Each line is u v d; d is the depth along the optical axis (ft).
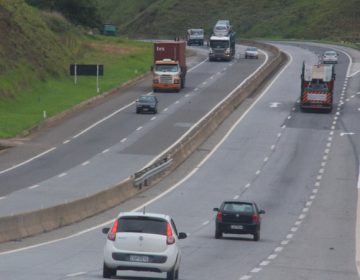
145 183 363.76
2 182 354.54
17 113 516.32
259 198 351.05
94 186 348.59
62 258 206.59
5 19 621.72
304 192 367.04
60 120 516.73
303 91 563.07
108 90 624.18
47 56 638.12
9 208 296.30
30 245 231.09
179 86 635.25
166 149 437.17
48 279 168.25
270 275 192.03
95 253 217.77
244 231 258.98
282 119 538.47
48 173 376.89
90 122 511.81
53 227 265.34
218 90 644.27
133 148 439.22
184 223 290.56
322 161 432.25
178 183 376.68
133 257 165.89
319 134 497.05
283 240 264.52
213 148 455.63
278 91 645.92
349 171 412.16
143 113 541.75
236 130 502.38
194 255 223.30
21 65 592.19
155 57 643.45
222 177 392.27
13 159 409.49
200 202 336.29
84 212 291.38
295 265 212.84
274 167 416.67
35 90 579.48
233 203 263.08
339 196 360.89
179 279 176.55
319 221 308.19
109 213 302.45
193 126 502.79
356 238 275.80
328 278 193.88
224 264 207.82
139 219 168.45
